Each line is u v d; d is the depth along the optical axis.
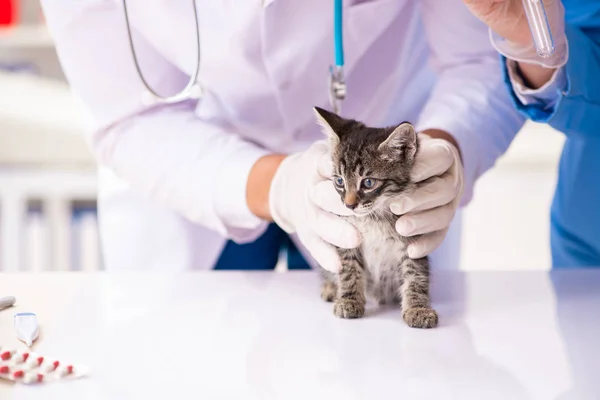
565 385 0.96
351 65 1.66
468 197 1.61
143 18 1.55
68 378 0.97
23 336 1.11
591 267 1.68
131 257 1.84
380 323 1.22
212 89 1.69
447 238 2.05
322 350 1.09
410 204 1.28
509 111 1.67
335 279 1.37
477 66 1.71
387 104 1.82
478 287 1.42
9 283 1.42
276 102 1.70
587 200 1.67
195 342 1.12
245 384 0.96
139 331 1.16
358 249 1.35
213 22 1.51
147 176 1.65
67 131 3.29
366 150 1.31
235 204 1.56
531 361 1.04
